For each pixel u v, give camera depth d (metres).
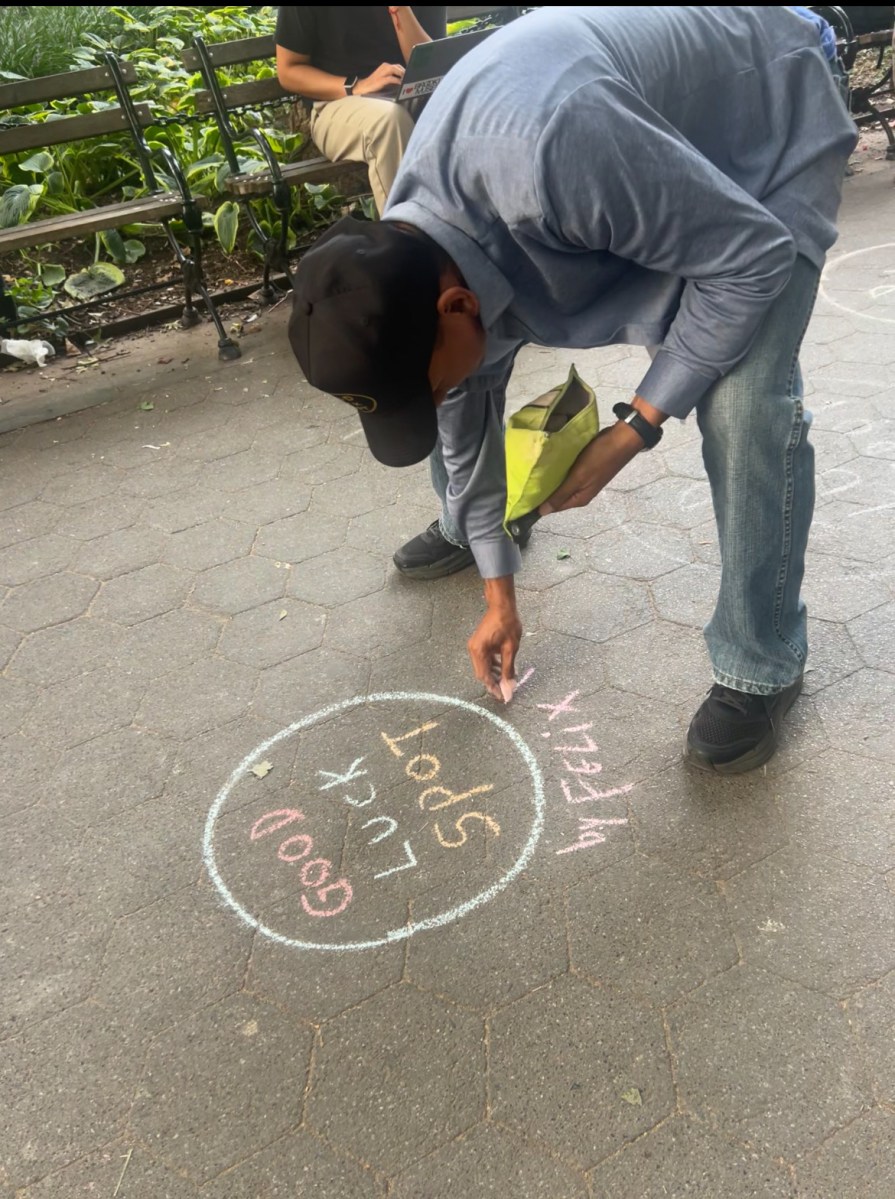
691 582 2.69
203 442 3.81
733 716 2.07
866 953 1.72
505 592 2.05
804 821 1.98
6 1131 1.63
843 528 2.78
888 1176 1.43
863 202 5.29
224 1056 1.70
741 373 1.66
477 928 1.86
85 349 4.77
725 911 1.83
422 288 1.33
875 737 2.13
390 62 4.26
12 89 4.32
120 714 2.49
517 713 2.35
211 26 7.06
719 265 1.44
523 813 2.09
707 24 1.53
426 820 2.11
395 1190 1.49
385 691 2.46
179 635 2.74
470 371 1.52
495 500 1.99
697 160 1.37
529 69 1.33
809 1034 1.62
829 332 3.97
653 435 1.67
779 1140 1.49
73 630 2.81
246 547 3.11
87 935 1.94
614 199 1.33
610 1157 1.49
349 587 2.86
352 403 1.42
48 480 3.64
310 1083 1.64
